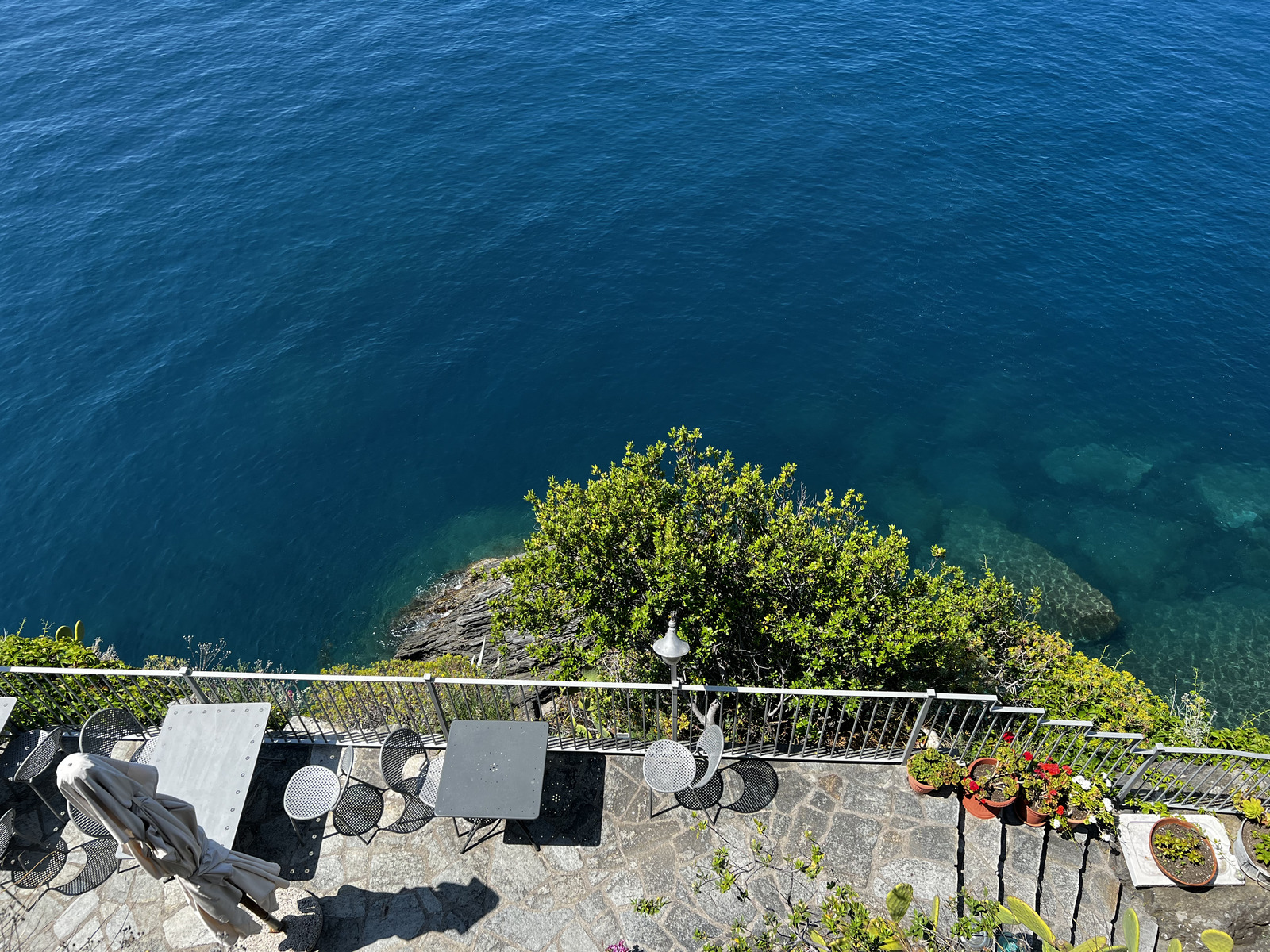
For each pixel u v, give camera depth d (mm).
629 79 58000
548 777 10234
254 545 29312
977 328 37219
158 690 11242
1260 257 39812
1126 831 9953
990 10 66688
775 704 11914
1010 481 30688
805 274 40500
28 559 28828
